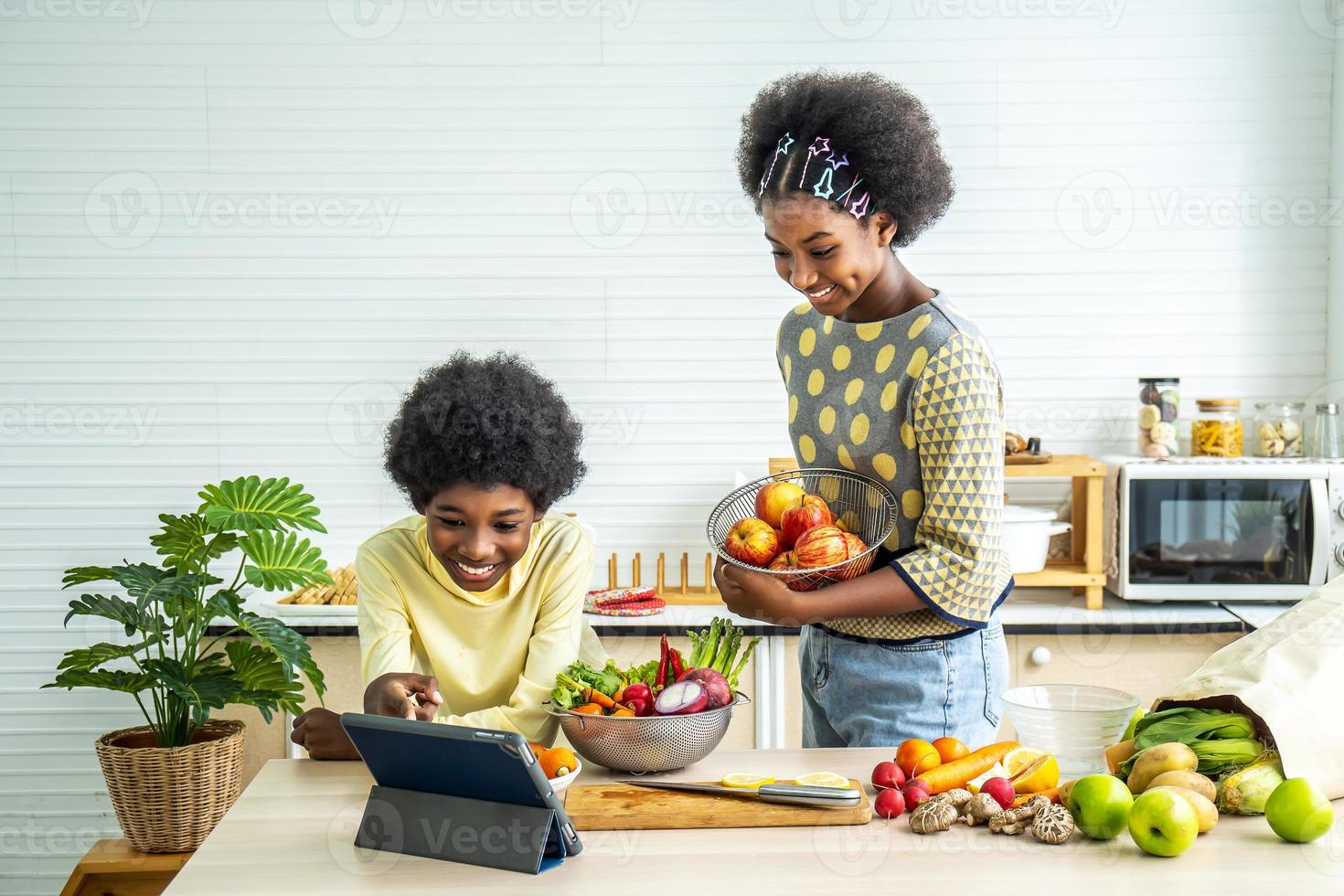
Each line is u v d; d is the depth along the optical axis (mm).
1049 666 2984
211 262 3391
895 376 1708
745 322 3438
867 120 1624
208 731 2881
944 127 3396
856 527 1812
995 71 3387
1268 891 1188
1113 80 3385
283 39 3363
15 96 3344
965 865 1268
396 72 3379
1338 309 3344
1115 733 1569
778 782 1457
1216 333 3426
